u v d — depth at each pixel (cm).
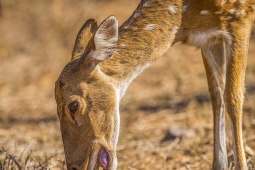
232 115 1579
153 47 1541
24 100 2688
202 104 2377
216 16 1541
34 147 2066
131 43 1522
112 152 1443
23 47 3409
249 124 2044
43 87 2839
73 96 1421
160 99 2531
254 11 1579
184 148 1955
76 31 3509
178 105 2419
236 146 1582
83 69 1436
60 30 3519
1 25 3622
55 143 2097
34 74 3023
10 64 3195
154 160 1880
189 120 2236
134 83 2792
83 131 1427
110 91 1460
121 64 1502
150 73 2897
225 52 1611
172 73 2853
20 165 1702
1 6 3706
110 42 1407
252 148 1836
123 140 2109
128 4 3903
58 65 3130
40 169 1659
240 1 1546
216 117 1678
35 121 2414
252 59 2838
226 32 1558
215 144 1678
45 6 3694
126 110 2444
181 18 1543
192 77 2761
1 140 2181
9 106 2622
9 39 3478
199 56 3070
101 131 1445
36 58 3278
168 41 1555
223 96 1597
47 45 3431
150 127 2222
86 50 1420
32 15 3638
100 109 1444
